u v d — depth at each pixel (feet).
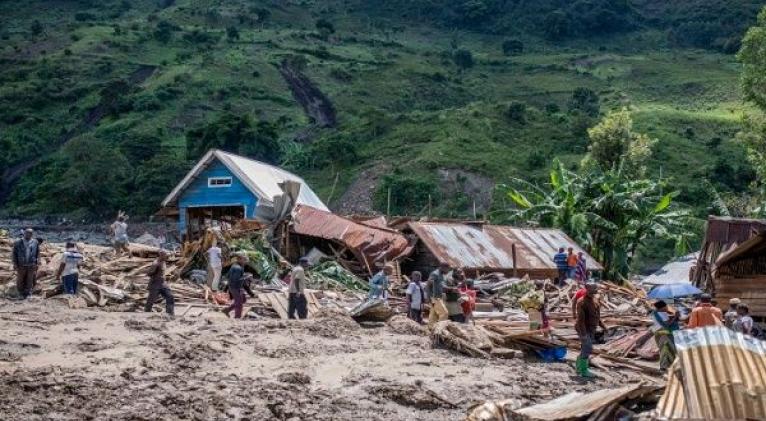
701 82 615.16
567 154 407.44
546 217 172.86
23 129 509.76
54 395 45.55
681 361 41.68
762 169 170.30
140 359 55.72
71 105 545.85
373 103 568.41
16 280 86.07
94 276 91.86
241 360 57.88
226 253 100.01
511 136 432.66
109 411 43.14
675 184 339.77
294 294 79.41
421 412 47.83
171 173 379.55
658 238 279.08
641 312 100.89
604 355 70.69
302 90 583.99
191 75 574.15
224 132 408.26
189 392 47.73
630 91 617.21
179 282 96.12
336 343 66.74
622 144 226.79
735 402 39.06
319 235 119.34
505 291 110.93
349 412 46.39
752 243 87.71
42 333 63.41
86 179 386.11
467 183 372.17
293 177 154.81
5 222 386.11
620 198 168.45
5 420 40.65
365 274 116.57
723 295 92.17
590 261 142.92
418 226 126.41
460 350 66.28
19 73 600.39
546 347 68.49
